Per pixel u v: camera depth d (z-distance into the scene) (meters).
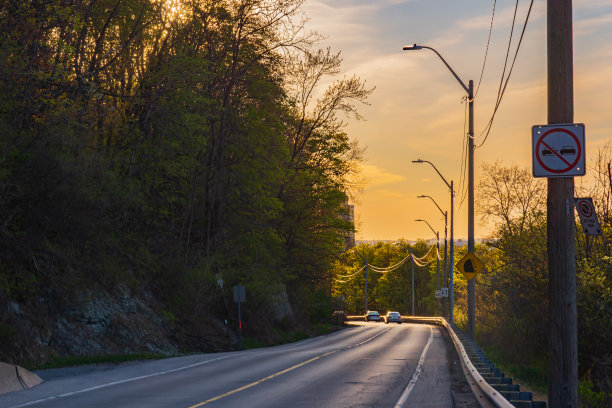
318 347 35.62
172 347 29.75
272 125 43.62
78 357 23.03
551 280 9.78
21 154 22.33
